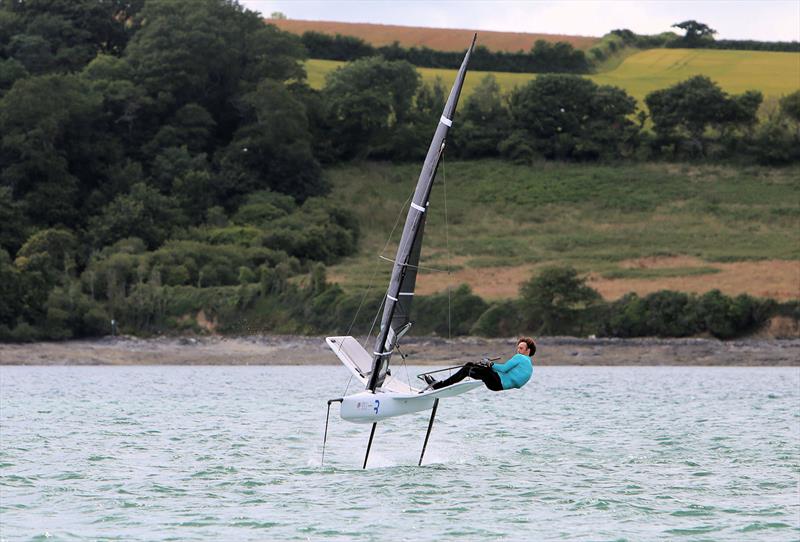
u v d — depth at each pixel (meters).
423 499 93.50
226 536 80.19
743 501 93.25
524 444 128.12
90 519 85.31
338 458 115.69
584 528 83.25
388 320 95.56
